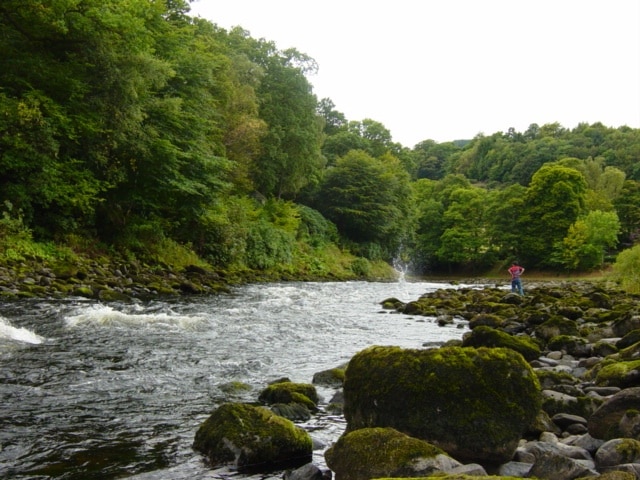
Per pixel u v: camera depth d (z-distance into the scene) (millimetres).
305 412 6234
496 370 5059
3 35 18859
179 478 4375
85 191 20766
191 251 29031
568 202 73000
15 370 7477
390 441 4270
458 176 105750
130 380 7336
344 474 4227
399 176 69625
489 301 21422
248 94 41750
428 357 5234
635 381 6676
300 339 11438
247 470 4598
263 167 47875
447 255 83062
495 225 77875
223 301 18266
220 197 31312
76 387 6867
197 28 38000
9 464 4504
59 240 21031
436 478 3426
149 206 26172
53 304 13625
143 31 20609
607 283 37625
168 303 16453
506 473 4508
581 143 144750
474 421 4824
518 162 140875
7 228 18547
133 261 22812
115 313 12477
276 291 24047
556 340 9969
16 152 18266
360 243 62031
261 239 37375
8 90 18828
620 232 77125
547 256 73625
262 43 52438
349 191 60656
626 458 4309
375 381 5250
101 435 5281
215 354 9336
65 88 19641
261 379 7824
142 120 22266
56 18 18234
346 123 88562
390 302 20625
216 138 34969
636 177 117375
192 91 27625
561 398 6059
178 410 6168
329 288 30641
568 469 3994
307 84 51500
